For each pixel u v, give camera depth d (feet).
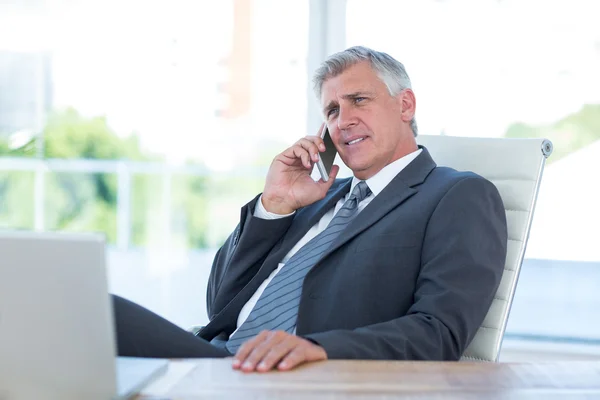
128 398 3.31
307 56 12.24
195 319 14.37
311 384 3.54
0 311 3.21
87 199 16.58
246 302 6.97
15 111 15.26
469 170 6.97
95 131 16.11
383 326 5.10
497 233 5.97
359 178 7.06
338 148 7.00
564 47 11.27
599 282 11.75
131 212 16.14
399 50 11.64
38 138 15.83
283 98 12.55
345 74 6.91
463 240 5.78
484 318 6.02
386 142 6.85
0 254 3.17
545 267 11.88
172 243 15.11
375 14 11.73
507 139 6.92
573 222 11.66
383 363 4.02
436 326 5.28
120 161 16.08
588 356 11.59
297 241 7.06
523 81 11.37
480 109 11.45
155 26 13.73
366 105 6.85
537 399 3.34
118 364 3.84
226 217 13.87
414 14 11.57
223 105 13.21
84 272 3.14
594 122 11.35
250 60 12.65
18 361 3.24
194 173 14.03
